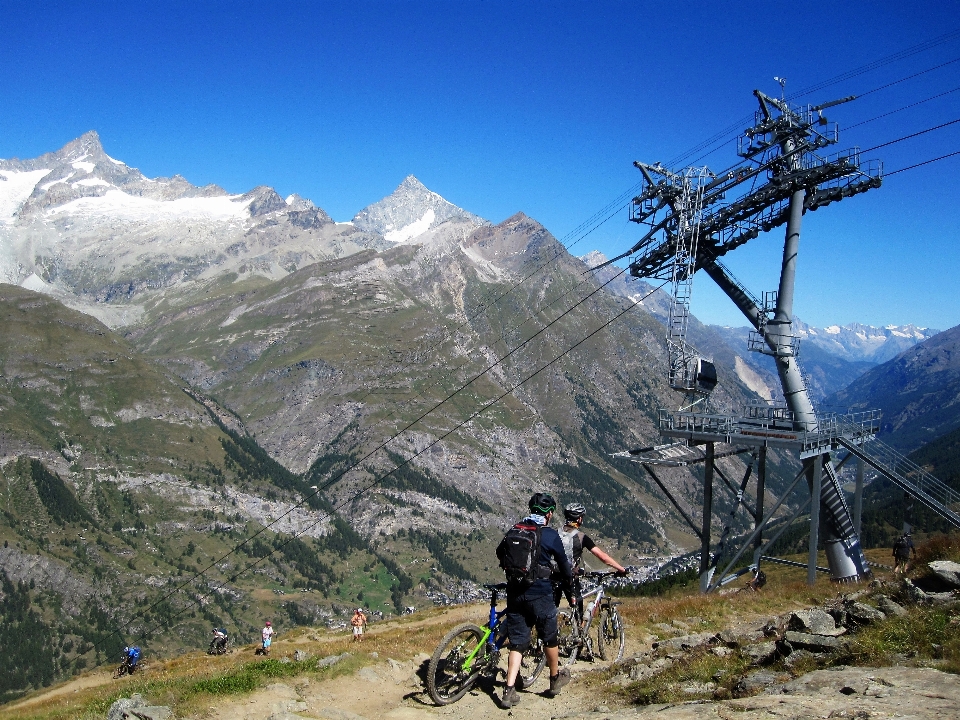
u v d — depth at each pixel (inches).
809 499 1930.4
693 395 2171.5
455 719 560.1
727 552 2000.5
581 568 747.4
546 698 605.9
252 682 675.4
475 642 620.4
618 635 816.3
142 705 575.2
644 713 486.9
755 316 2215.8
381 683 694.5
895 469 1900.8
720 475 2032.5
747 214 2230.6
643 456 2087.8
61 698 1473.9
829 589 1306.6
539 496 605.3
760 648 658.2
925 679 479.5
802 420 1990.7
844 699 455.5
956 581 738.8
